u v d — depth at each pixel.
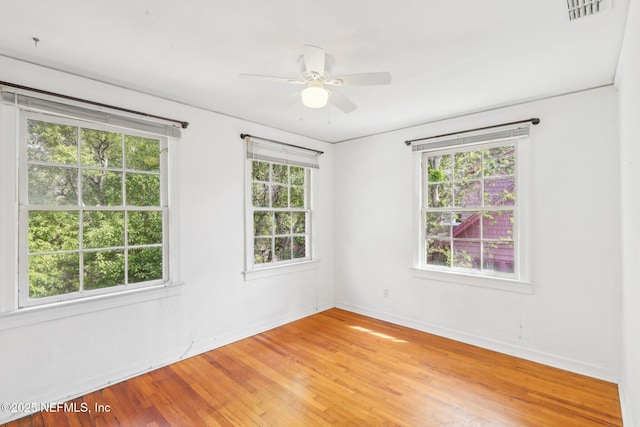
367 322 3.92
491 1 1.53
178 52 2.03
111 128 2.56
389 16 1.65
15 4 1.54
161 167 2.86
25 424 2.03
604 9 1.59
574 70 2.28
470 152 3.33
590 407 2.18
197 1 1.53
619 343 2.48
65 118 2.33
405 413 2.13
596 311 2.58
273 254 3.82
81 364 2.35
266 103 2.95
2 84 2.02
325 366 2.79
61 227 2.32
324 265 4.45
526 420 2.05
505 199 3.10
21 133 2.16
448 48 1.98
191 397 2.33
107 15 1.64
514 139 3.02
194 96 2.77
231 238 3.32
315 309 4.30
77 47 1.97
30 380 2.14
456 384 2.49
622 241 2.36
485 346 3.16
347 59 2.11
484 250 3.23
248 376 2.62
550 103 2.79
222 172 3.24
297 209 4.10
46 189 2.26
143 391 2.40
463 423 2.03
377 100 2.86
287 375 2.64
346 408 2.19
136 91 2.64
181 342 2.91
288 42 1.91
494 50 2.01
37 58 2.10
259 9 1.59
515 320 2.98
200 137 3.06
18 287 2.14
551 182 2.79
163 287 2.78
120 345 2.54
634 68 1.58
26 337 2.12
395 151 3.87
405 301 3.79
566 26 1.74
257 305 3.57
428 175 3.67
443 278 3.45
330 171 4.54
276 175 3.87
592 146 2.60
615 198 2.49
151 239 2.78
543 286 2.83
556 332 2.77
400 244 3.83
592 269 2.60
